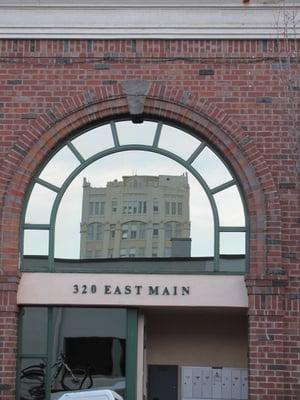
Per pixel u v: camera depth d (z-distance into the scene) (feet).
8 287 41.70
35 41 43.78
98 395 31.99
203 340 46.14
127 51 43.55
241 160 42.63
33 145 43.06
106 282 42.19
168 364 46.01
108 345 42.68
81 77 43.45
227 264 42.55
